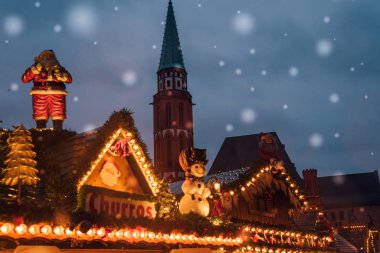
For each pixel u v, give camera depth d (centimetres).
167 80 10819
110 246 1222
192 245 1244
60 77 1471
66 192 1058
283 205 2034
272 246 1755
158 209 1260
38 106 1457
